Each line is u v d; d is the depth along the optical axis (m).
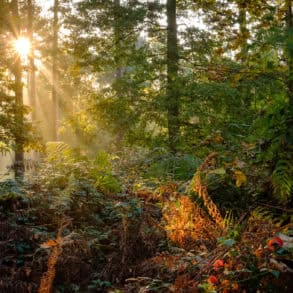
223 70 4.21
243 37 4.36
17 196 5.87
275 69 3.75
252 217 3.80
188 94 10.94
